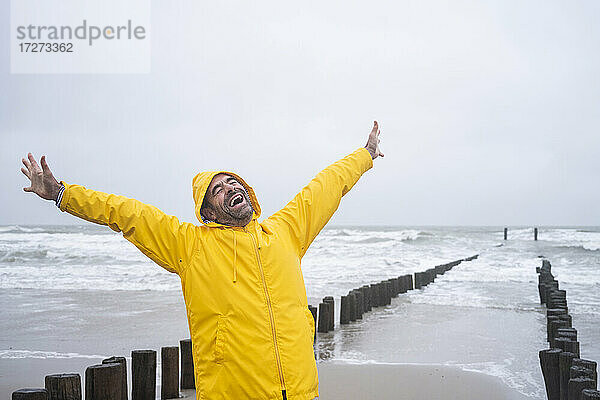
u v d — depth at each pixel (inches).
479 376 269.9
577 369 197.8
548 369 219.9
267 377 115.1
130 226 121.6
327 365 294.8
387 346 344.8
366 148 147.6
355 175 142.0
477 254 1166.3
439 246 1384.1
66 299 575.5
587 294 590.9
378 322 438.9
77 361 304.8
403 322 435.8
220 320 117.3
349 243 1472.7
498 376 270.4
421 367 288.4
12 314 478.6
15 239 1492.4
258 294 119.3
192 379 241.8
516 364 295.3
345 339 369.4
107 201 121.9
